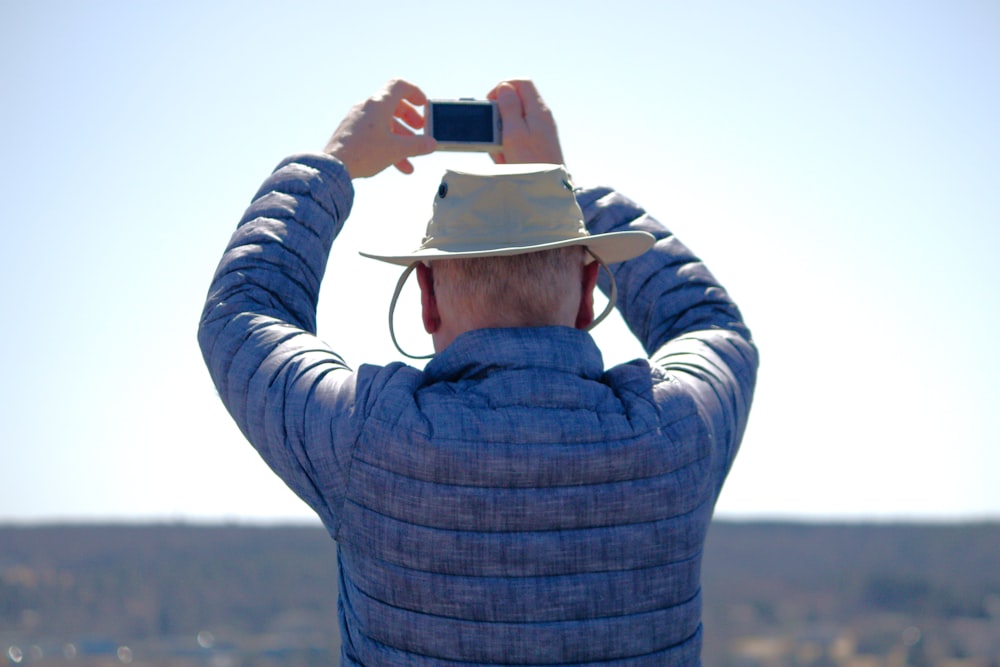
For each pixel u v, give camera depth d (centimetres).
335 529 178
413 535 169
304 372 182
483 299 180
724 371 201
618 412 177
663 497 174
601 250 195
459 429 169
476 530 168
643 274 222
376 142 226
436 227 186
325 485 175
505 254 179
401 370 180
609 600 170
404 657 172
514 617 168
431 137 231
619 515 171
